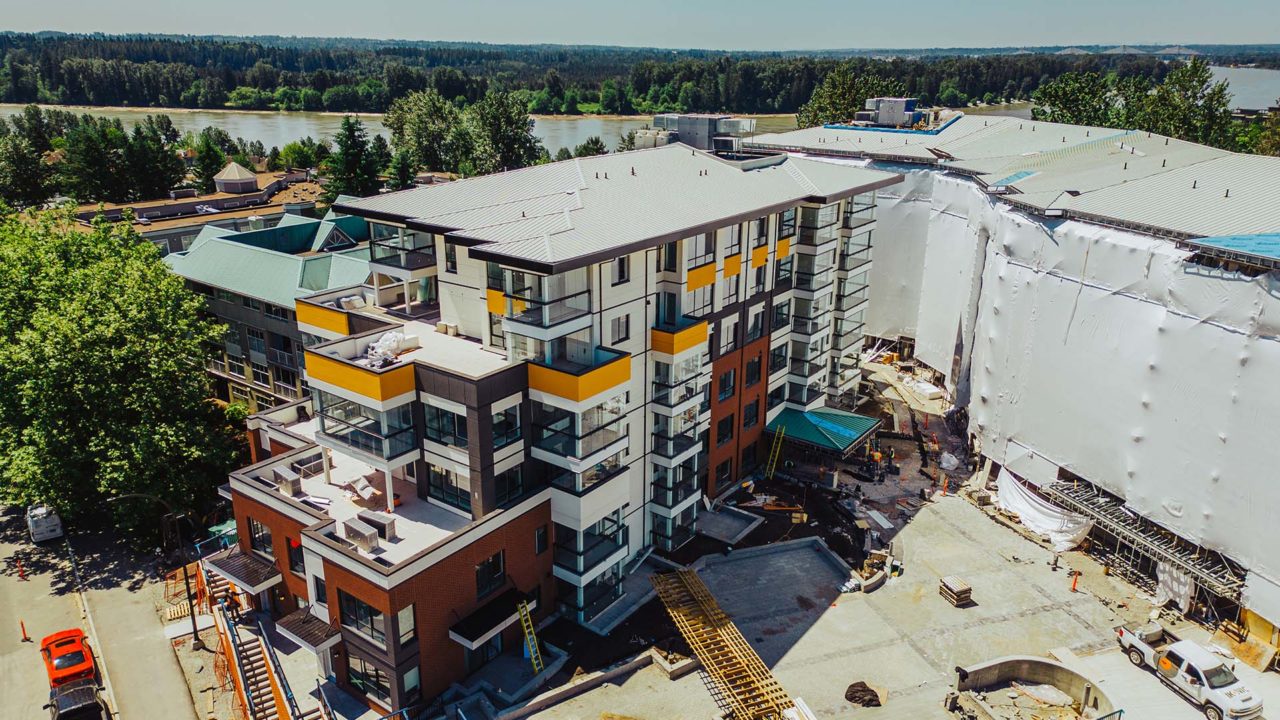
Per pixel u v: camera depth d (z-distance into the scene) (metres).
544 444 40.06
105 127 156.88
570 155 170.38
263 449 49.66
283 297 59.81
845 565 47.56
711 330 48.50
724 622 41.94
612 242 38.34
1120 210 47.12
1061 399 50.03
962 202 67.50
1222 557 41.22
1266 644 39.47
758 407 56.75
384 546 36.94
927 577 47.09
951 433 65.31
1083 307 47.66
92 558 50.53
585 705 37.41
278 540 40.81
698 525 51.47
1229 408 39.41
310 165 172.62
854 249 60.56
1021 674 39.31
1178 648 37.84
